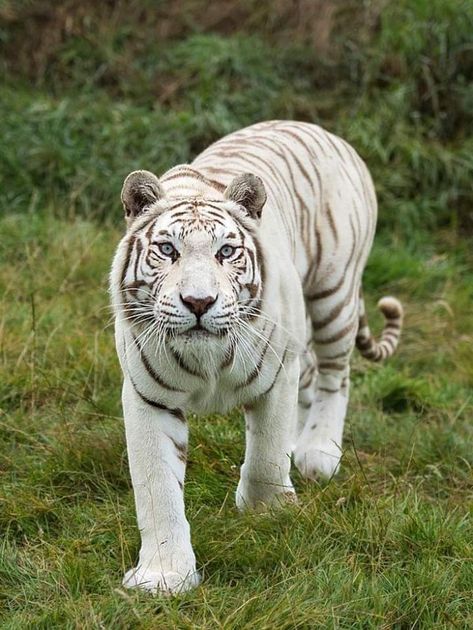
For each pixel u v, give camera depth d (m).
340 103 17.62
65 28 18.33
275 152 9.27
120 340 7.80
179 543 7.62
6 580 7.73
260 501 8.41
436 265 15.26
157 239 7.46
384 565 7.87
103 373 10.78
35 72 17.89
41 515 8.56
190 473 9.10
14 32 18.30
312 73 18.09
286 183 9.12
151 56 18.09
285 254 8.26
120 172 15.75
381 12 18.20
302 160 9.45
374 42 18.09
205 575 7.77
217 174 8.58
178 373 7.64
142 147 16.27
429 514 8.38
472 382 12.24
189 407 8.12
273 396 8.10
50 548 7.91
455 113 17.31
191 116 16.70
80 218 14.71
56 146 15.86
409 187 16.53
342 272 9.63
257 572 7.73
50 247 13.73
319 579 7.44
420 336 13.46
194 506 8.65
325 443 9.89
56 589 7.45
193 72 17.77
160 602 7.21
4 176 15.63
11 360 10.92
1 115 16.56
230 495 8.83
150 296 7.45
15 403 10.41
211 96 17.17
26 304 12.17
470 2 17.48
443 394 11.77
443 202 16.28
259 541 7.94
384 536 8.05
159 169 15.93
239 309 7.47
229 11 18.94
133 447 7.75
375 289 14.68
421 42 17.48
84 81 17.69
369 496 8.59
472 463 10.03
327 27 18.44
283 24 18.77
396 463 9.91
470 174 16.56
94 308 12.28
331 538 8.05
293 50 18.30
